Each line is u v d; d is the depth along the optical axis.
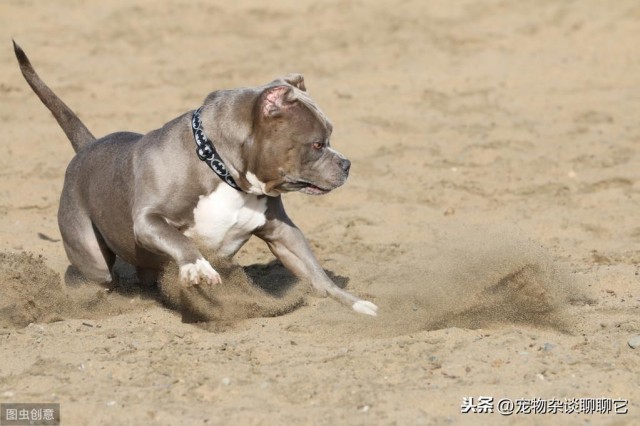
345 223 15.09
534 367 9.38
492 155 18.09
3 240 14.20
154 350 9.94
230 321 11.00
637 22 26.73
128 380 9.26
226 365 9.51
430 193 16.42
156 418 8.45
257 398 8.82
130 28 26.70
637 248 13.68
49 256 13.59
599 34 26.05
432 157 18.09
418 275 12.32
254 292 11.71
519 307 10.80
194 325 10.92
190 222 11.07
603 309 11.17
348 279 12.74
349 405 8.67
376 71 23.44
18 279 11.30
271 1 29.17
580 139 18.89
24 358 9.78
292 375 9.27
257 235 11.61
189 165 10.89
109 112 20.47
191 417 8.45
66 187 12.37
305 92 11.27
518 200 16.16
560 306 10.98
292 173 10.84
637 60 24.08
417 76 23.03
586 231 14.70
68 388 9.05
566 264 12.70
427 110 20.75
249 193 11.08
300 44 25.45
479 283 10.84
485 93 21.84
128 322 11.01
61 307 11.48
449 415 8.49
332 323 10.83
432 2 28.84
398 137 19.17
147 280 12.41
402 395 8.77
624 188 16.56
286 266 11.70
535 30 26.45
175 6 28.67
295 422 8.35
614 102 21.09
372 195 16.31
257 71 23.22
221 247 11.33
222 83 22.42
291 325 10.81
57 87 21.97
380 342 10.12
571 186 16.59
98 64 23.81
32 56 24.25
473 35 26.11
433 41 25.73
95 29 26.59
